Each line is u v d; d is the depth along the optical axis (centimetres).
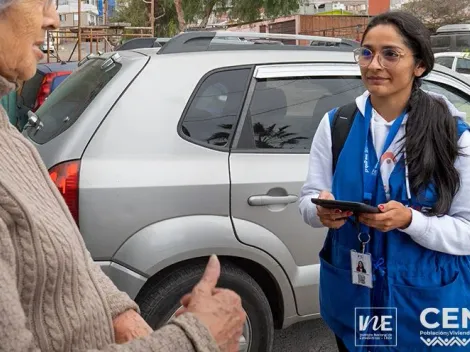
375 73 196
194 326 115
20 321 97
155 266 265
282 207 292
